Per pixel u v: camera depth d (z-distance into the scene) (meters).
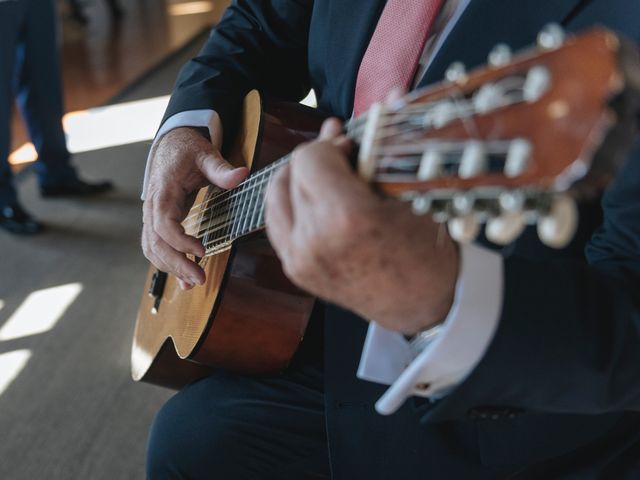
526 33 0.83
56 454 1.59
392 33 0.96
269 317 1.06
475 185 0.45
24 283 2.18
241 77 1.25
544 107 0.42
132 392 1.77
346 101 1.06
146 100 3.51
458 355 0.62
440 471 0.85
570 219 0.43
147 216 1.12
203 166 1.08
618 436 0.81
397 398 0.65
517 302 0.62
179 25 4.86
